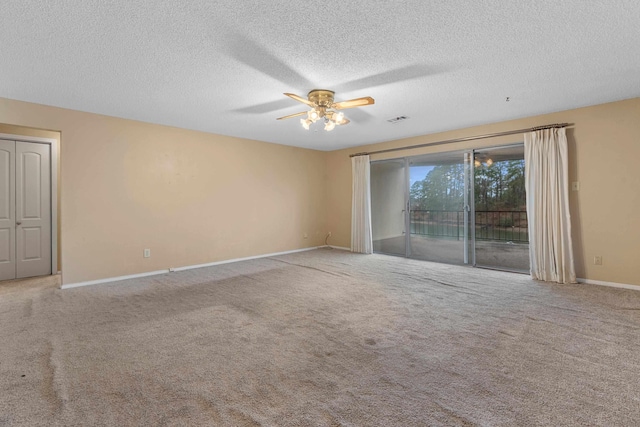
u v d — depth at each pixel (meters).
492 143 4.77
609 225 3.84
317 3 1.88
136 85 3.17
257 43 2.36
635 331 2.54
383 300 3.40
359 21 2.07
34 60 2.60
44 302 3.38
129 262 4.46
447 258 5.41
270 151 6.22
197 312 3.06
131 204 4.48
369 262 5.49
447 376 1.93
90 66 2.72
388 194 6.25
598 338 2.43
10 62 2.64
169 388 1.82
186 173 5.04
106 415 1.58
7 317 2.93
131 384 1.86
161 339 2.47
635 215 3.68
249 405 1.67
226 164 5.55
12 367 2.04
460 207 5.23
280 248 6.41
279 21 2.07
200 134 5.21
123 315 2.99
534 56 2.59
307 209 6.91
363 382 1.88
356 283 4.11
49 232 4.73
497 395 1.74
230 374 1.97
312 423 1.53
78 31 2.17
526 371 1.98
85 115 4.07
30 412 1.60
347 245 6.92
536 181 4.23
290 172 6.58
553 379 1.89
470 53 2.54
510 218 4.78
